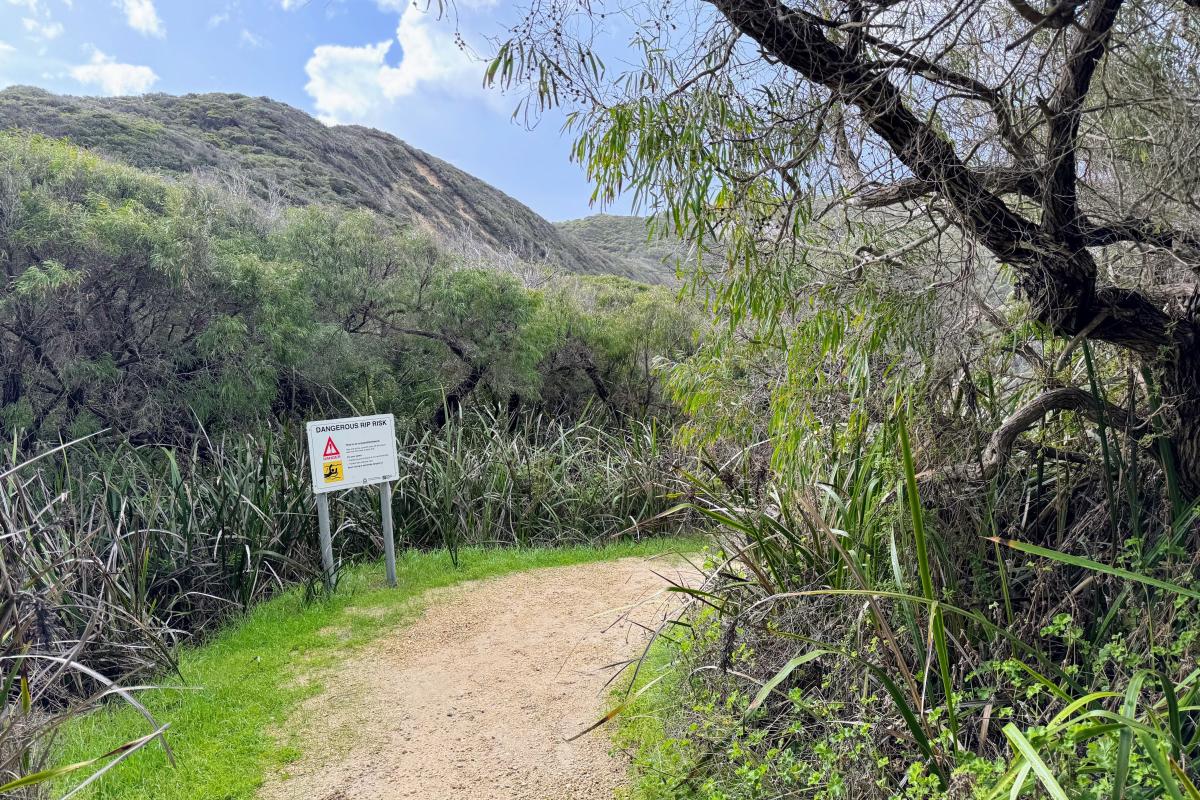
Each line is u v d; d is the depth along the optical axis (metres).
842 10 2.69
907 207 2.95
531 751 3.48
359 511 6.96
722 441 5.60
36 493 5.48
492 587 5.93
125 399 7.91
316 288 9.20
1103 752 1.84
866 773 2.47
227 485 5.94
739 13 2.50
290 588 5.82
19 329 7.19
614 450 9.15
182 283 7.79
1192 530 2.92
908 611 2.66
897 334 3.05
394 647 4.74
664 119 2.64
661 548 7.07
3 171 7.28
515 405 10.93
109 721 3.82
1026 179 2.78
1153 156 2.70
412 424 8.94
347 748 3.54
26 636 3.66
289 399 9.30
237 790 3.19
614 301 13.95
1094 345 3.54
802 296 3.08
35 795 2.76
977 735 2.56
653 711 3.69
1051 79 2.66
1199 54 2.57
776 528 3.45
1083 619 2.86
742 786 2.77
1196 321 2.87
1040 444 3.30
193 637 5.07
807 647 3.16
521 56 2.63
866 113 2.57
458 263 10.84
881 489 3.32
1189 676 2.12
